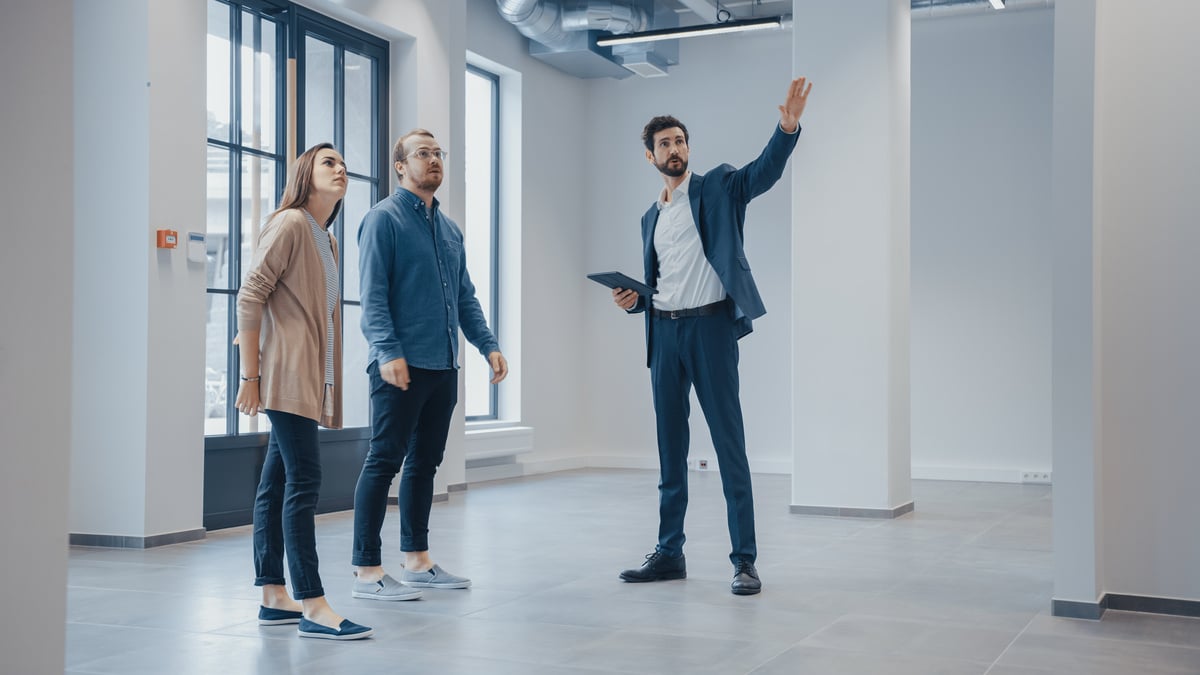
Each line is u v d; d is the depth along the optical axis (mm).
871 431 6535
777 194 9914
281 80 6492
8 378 1416
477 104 9484
